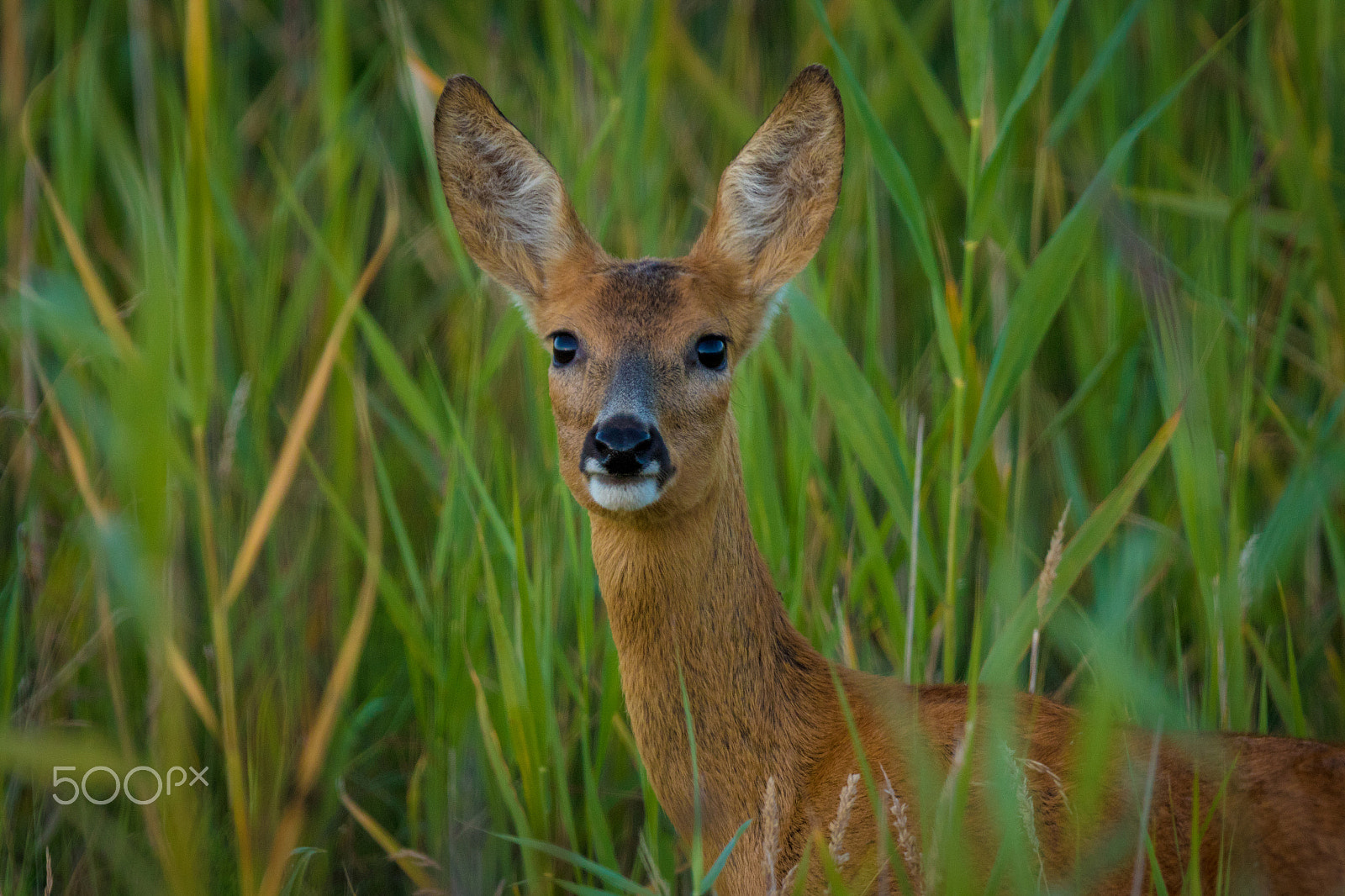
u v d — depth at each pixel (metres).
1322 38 12.53
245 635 10.41
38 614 10.02
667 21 11.68
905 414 11.52
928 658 10.17
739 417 10.39
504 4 15.27
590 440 8.23
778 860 8.05
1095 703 6.75
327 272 11.82
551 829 9.52
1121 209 11.30
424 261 13.34
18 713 9.36
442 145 9.49
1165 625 10.77
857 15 12.95
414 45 13.80
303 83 14.15
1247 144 12.77
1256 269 12.24
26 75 13.55
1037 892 6.80
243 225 12.97
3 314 10.63
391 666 10.66
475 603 10.03
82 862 9.42
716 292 9.09
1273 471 11.48
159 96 13.84
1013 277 12.09
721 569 8.45
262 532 8.10
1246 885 7.04
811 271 10.98
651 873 9.55
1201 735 7.75
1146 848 7.01
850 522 11.38
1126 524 11.12
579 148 12.37
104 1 14.47
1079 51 13.73
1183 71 13.62
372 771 10.88
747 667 8.41
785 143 9.38
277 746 9.73
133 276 11.57
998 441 11.23
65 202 11.79
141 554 8.02
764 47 14.78
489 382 11.74
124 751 9.24
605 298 8.86
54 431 10.94
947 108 9.44
